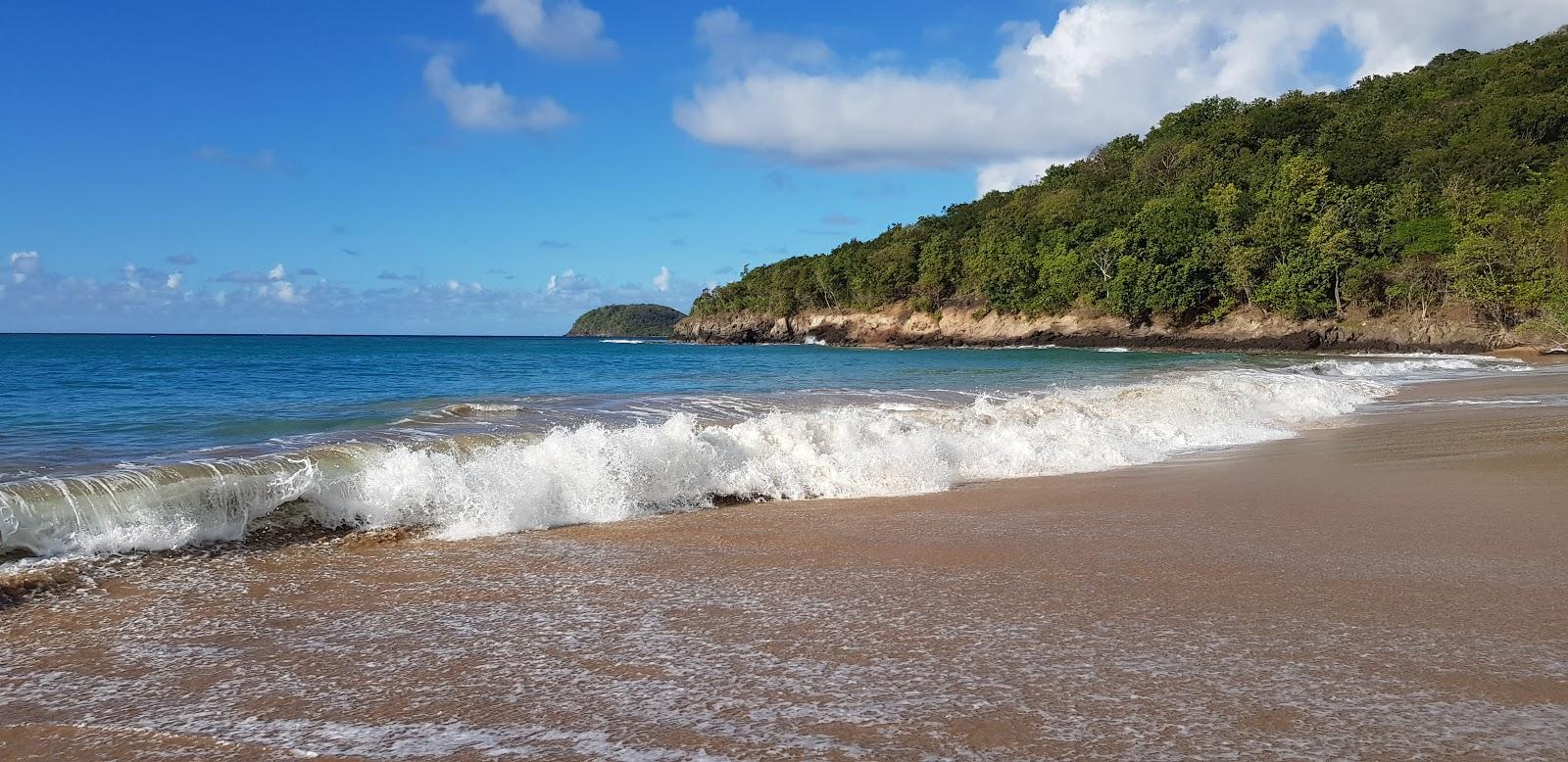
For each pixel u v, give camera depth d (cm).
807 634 371
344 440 939
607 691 310
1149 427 1120
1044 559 505
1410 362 3369
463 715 291
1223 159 8219
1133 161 9419
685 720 284
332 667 337
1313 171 6391
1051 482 810
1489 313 5172
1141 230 7031
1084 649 348
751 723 281
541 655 348
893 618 392
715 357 4934
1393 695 298
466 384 2131
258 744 271
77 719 291
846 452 850
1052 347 7362
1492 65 8700
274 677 328
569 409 1359
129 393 1720
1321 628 372
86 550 510
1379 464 863
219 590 450
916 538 570
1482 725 274
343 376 2462
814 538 575
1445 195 5872
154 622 396
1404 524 581
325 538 571
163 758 262
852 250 10719
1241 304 6431
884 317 9175
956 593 434
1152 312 6781
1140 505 676
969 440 952
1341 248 5841
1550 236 4784
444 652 353
